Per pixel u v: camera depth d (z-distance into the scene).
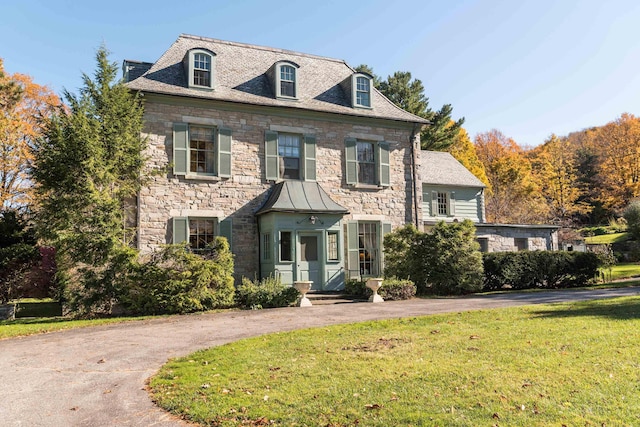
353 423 4.36
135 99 14.77
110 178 13.63
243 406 4.95
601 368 5.71
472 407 4.61
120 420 4.84
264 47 19.98
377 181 19.23
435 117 39.94
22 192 23.34
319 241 16.95
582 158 52.81
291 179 17.92
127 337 9.42
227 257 14.28
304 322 10.72
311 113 18.25
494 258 18.88
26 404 5.40
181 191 16.11
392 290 15.45
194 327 10.45
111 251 13.10
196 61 17.05
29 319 13.44
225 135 16.88
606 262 21.12
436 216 26.53
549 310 10.71
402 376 5.76
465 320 9.79
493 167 43.75
